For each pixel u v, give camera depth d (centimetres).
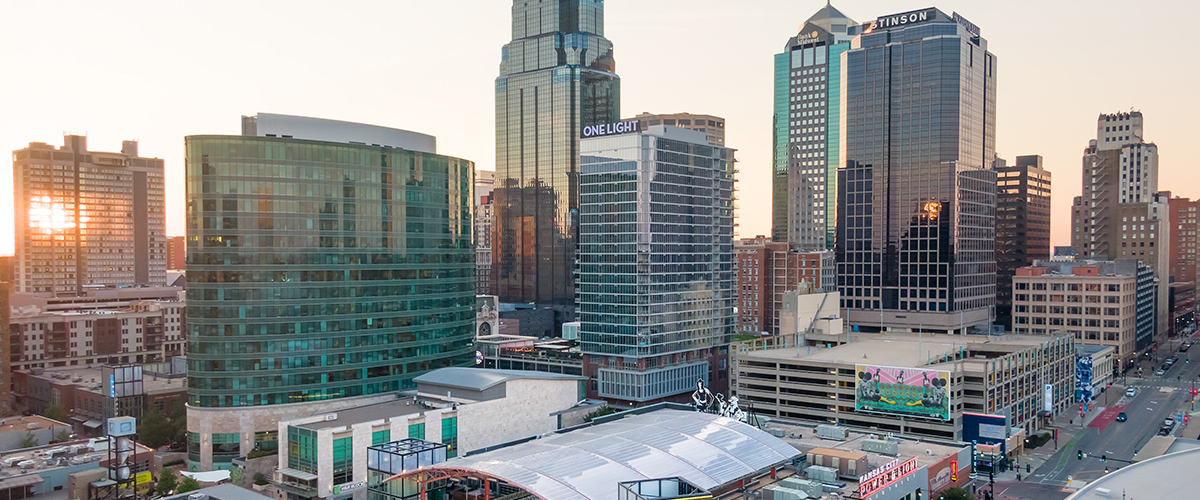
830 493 12094
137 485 15262
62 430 19550
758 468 12331
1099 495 10350
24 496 14012
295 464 15425
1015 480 17412
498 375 18538
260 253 19100
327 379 19900
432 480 11506
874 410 19662
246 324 18962
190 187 19050
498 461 11200
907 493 13000
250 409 18925
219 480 16088
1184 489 10531
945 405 18425
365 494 15338
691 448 12525
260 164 19150
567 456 11550
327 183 19938
